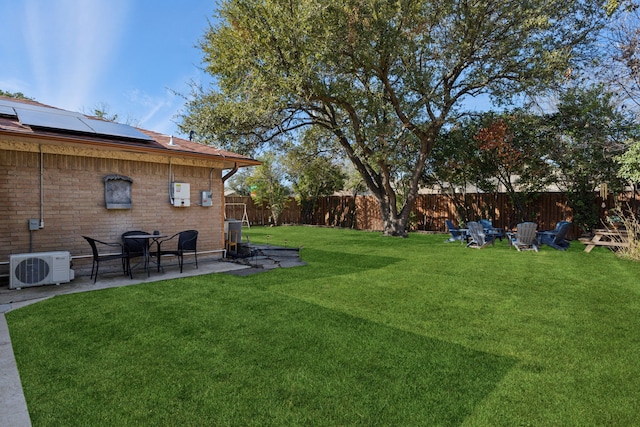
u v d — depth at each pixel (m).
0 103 6.97
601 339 3.62
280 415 2.33
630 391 2.64
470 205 15.76
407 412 2.36
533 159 13.02
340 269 7.41
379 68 11.66
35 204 6.28
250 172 27.16
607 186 11.74
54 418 2.29
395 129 12.91
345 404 2.46
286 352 3.28
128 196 7.32
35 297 5.18
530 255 9.45
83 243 6.79
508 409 2.40
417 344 3.48
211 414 2.34
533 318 4.28
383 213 15.45
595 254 9.62
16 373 2.88
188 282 6.17
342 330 3.84
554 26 11.47
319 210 22.19
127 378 2.80
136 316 4.29
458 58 12.02
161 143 7.82
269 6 9.95
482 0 11.22
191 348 3.36
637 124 10.58
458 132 14.09
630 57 9.25
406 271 7.20
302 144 16.70
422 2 11.06
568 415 2.34
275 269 7.41
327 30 9.99
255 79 10.38
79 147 6.64
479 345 3.47
